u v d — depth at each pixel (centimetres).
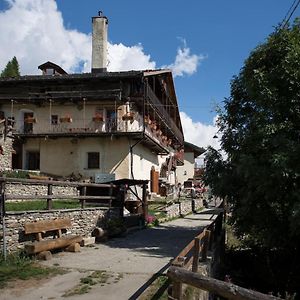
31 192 1720
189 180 4784
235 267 1511
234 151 1380
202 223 2138
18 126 2789
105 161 2672
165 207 2436
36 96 2748
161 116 3281
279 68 1222
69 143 2723
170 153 3931
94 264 989
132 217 1783
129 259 1069
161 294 719
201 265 941
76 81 2745
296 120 1228
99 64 2944
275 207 1208
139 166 2866
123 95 2695
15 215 997
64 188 1959
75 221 1291
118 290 765
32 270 887
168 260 1070
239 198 1396
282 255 1470
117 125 2644
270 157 1170
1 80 2811
